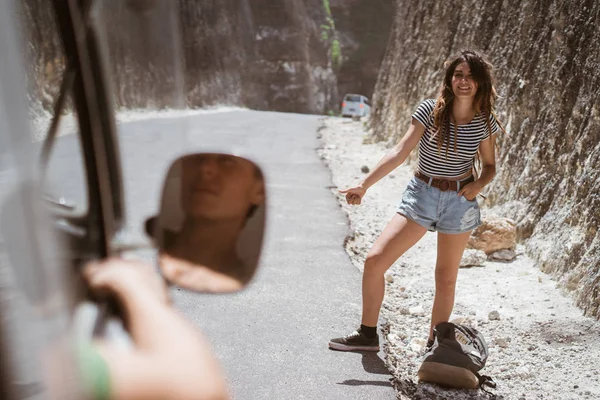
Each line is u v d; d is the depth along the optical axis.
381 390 3.59
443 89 3.78
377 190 10.44
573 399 3.62
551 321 4.69
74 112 0.70
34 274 0.43
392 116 16.69
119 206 0.79
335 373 3.78
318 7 53.66
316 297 5.09
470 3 11.69
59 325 0.44
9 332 0.42
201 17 39.50
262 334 4.29
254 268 0.92
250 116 27.94
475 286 5.56
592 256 5.04
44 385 0.43
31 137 0.46
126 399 0.47
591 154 5.55
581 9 6.38
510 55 8.23
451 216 3.83
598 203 5.20
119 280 0.61
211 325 4.40
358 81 55.75
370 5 55.34
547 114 6.66
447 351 3.76
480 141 3.83
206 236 0.86
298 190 9.91
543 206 6.27
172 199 0.84
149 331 0.55
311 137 18.80
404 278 5.98
